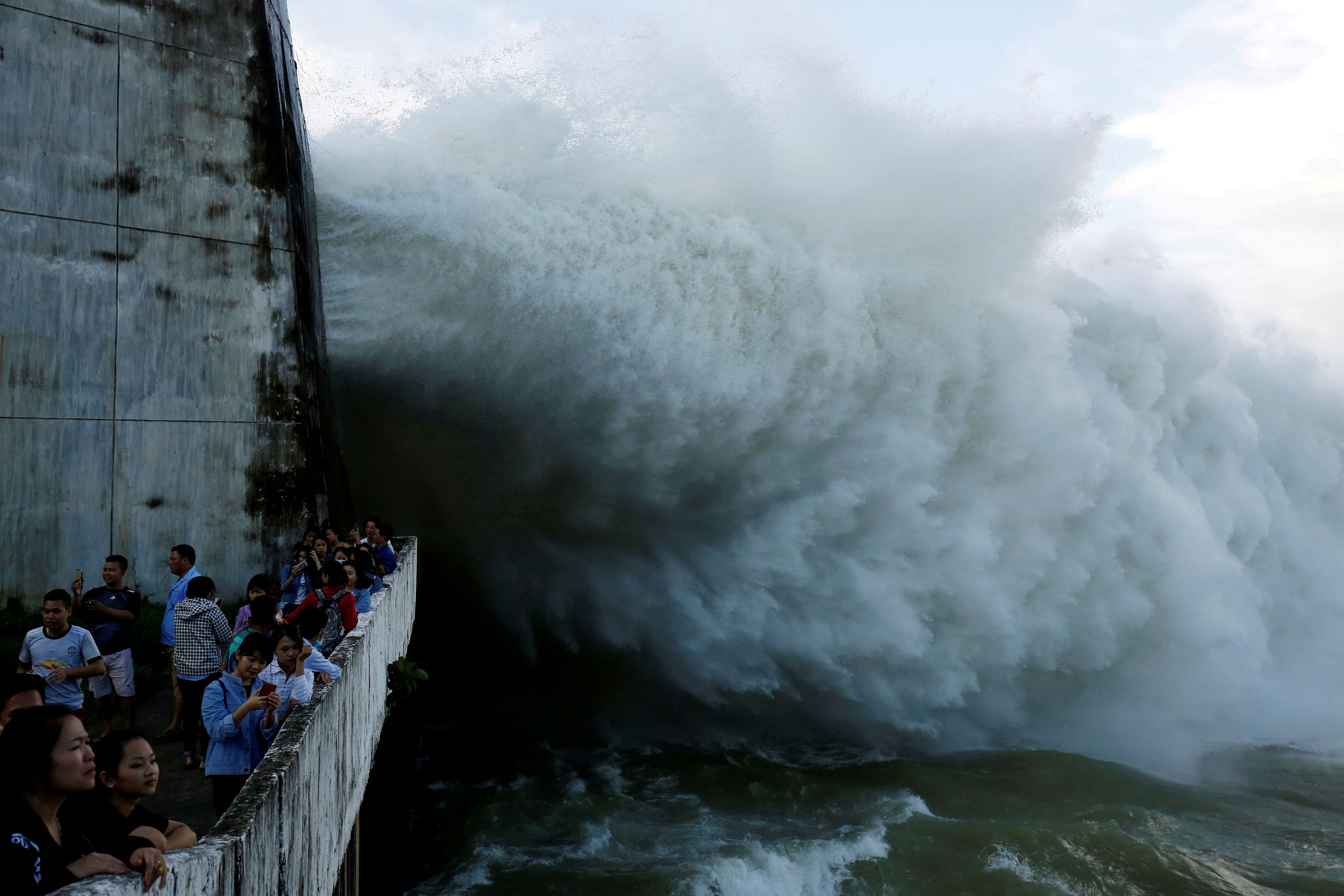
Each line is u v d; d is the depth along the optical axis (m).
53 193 12.92
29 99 12.82
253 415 14.16
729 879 12.96
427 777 16.67
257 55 14.63
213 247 14.02
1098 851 14.01
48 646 7.53
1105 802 16.45
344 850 7.36
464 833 14.30
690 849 14.09
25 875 3.20
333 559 9.07
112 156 13.34
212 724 6.29
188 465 13.63
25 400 12.69
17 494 12.60
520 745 18.20
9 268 12.63
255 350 14.24
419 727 18.36
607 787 16.38
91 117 13.23
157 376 13.50
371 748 9.20
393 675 11.73
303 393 14.61
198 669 8.49
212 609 8.62
